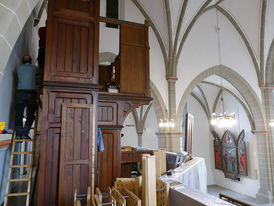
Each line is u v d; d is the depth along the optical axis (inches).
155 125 738.8
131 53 197.9
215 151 687.7
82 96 148.1
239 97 575.8
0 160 140.8
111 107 192.1
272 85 481.7
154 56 437.7
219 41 488.4
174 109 430.6
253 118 506.3
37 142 271.4
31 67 159.9
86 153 139.9
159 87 433.4
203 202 93.3
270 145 469.7
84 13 155.5
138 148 390.3
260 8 426.6
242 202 140.3
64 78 145.3
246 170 569.9
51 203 131.8
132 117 720.3
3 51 102.7
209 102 716.7
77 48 151.0
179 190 112.4
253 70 489.1
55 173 135.2
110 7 438.0
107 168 185.2
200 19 476.1
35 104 159.5
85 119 143.0
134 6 433.7
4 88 145.3
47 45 144.9
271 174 462.3
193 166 197.0
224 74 487.2
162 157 177.9
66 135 137.7
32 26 221.8
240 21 466.9
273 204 443.8
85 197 134.6
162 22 423.5
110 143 189.0
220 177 672.4
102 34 414.0
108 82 321.4
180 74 448.8
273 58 468.8
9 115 161.2
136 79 196.5
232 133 633.6
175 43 426.6
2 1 95.0
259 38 458.9
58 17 149.9
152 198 109.0
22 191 181.0
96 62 153.8
